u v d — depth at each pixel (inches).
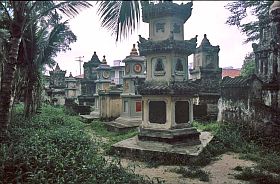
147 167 382.9
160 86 457.7
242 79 586.6
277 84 519.5
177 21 475.2
